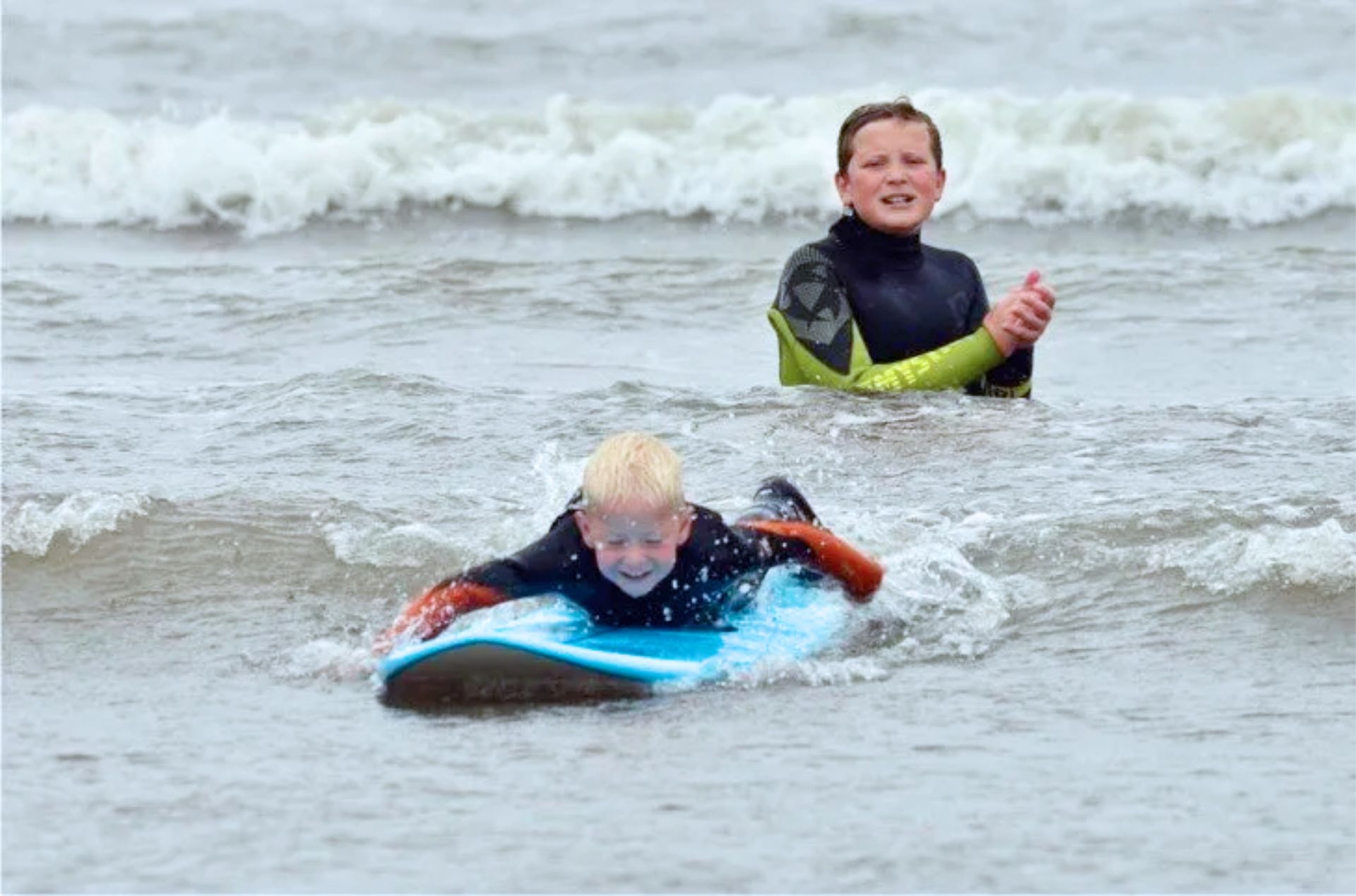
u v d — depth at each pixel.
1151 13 81.81
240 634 26.47
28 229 63.81
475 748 22.34
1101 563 27.88
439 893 18.81
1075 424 34.72
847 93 69.12
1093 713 23.38
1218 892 18.86
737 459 32.59
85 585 28.03
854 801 20.84
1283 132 66.06
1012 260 57.16
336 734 22.86
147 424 35.97
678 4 83.69
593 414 35.62
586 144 67.88
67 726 23.27
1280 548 27.64
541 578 24.89
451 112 68.88
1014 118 67.06
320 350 44.78
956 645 25.64
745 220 64.62
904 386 36.06
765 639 25.39
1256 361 44.25
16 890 18.95
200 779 21.58
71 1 83.81
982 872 19.22
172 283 51.97
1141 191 64.50
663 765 21.81
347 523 29.72
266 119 72.19
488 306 49.50
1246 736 22.66
